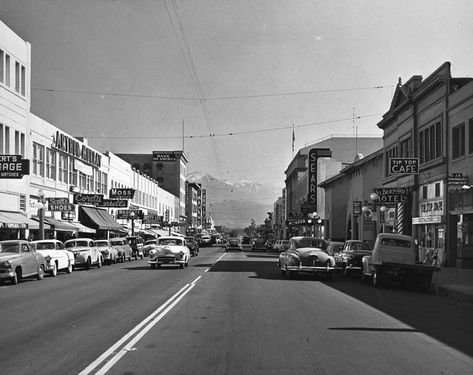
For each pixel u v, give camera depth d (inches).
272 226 5959.6
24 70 1433.3
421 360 327.6
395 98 1529.3
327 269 943.0
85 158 1950.1
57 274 1076.5
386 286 845.2
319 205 2785.4
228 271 1154.7
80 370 296.8
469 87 1079.0
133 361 318.7
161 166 4562.0
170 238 1311.5
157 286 800.9
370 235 1791.3
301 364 313.6
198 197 6195.9
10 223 1209.4
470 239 1115.9
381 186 1721.2
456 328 450.9
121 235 2321.6
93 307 561.0
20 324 451.8
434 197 1258.0
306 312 530.0
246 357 330.3
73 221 1769.2
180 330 423.2
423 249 1322.6
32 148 1470.2
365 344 374.6
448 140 1184.8
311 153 2819.9
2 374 288.7
